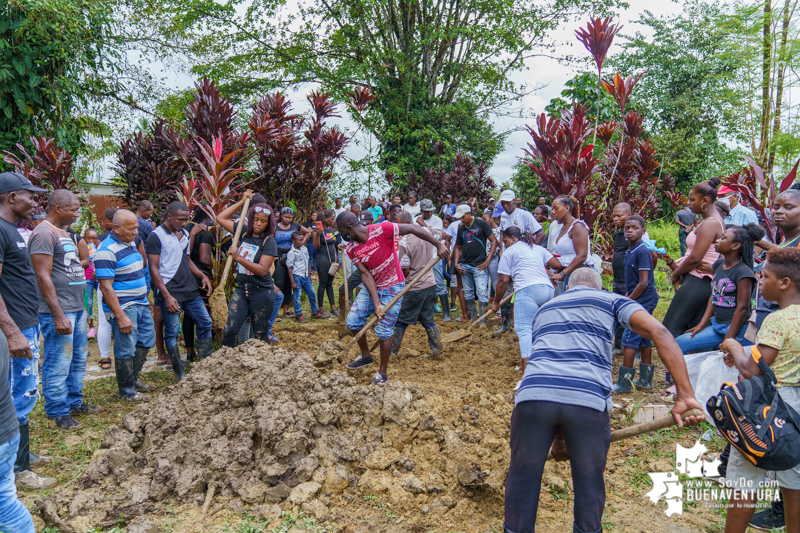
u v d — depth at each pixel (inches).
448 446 144.3
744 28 428.1
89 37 431.2
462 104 833.5
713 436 165.3
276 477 135.3
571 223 229.5
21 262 142.4
